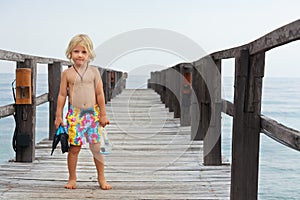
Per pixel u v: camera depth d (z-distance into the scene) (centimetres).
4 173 403
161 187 362
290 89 3756
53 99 579
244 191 276
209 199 330
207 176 402
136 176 395
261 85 269
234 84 287
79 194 338
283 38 208
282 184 618
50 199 323
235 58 288
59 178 386
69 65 654
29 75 443
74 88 336
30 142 453
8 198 325
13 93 446
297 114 1855
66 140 339
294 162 819
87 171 415
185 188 360
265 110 1967
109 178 387
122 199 327
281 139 225
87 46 332
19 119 451
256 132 271
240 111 276
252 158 272
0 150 796
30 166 435
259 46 247
